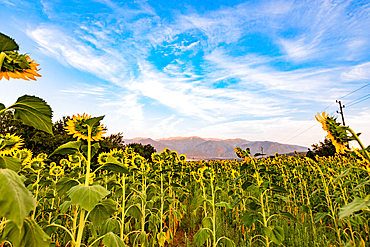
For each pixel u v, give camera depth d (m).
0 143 1.89
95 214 2.03
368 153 1.52
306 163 6.08
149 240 4.25
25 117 1.29
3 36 1.01
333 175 4.36
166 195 5.13
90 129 1.99
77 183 2.00
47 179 4.07
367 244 3.32
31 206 0.92
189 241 4.36
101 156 3.71
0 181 0.88
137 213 3.25
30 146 11.88
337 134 1.59
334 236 4.12
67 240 2.72
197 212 5.89
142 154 22.09
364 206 1.24
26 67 1.15
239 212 4.75
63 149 1.89
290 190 6.07
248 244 3.54
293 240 4.02
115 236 1.89
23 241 1.18
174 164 4.98
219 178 6.59
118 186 3.24
